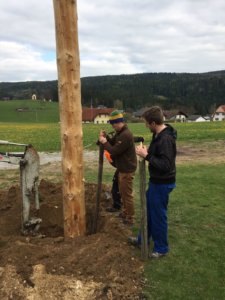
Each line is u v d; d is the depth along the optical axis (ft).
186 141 43.47
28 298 8.49
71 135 10.73
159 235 10.42
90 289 8.77
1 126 105.40
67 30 10.17
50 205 13.21
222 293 9.01
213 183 19.16
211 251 11.02
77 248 10.19
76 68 10.46
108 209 13.70
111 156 12.15
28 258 9.62
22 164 11.41
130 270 9.64
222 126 81.30
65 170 10.94
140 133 61.36
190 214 14.11
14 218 12.90
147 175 21.76
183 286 9.22
